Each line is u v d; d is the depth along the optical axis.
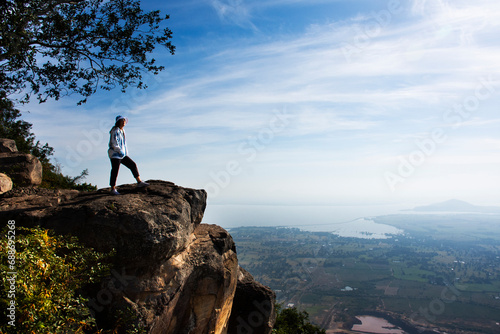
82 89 13.57
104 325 6.26
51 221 6.55
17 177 10.83
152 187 8.50
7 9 10.76
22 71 12.62
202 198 8.63
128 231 6.53
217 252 8.27
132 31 12.98
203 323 7.76
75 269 5.59
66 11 12.41
